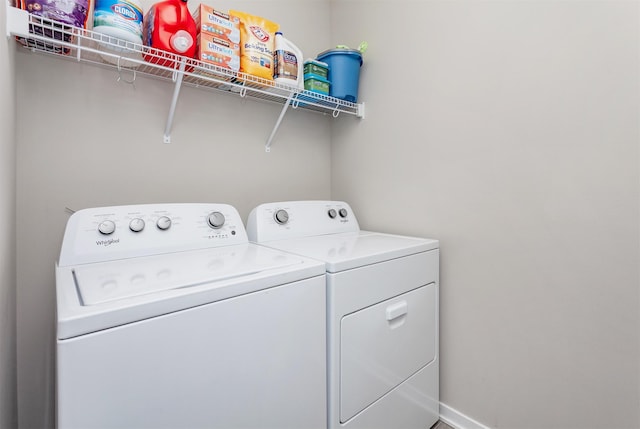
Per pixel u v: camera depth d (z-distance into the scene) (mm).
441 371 1527
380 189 1813
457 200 1451
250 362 803
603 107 1045
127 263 972
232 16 1337
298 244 1340
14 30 895
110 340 606
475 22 1365
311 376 944
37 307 1194
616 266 1034
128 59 1130
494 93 1312
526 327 1249
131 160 1390
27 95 1162
